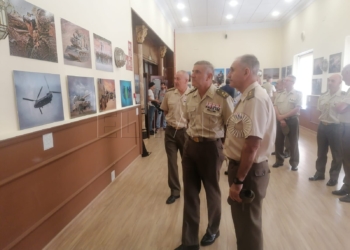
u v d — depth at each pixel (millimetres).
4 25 1419
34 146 1690
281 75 9219
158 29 6746
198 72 1675
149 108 6344
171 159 2615
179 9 7496
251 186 1285
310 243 1872
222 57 9734
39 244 1758
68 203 2131
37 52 1758
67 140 2102
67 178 2113
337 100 2771
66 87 2145
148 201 2609
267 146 1289
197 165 1767
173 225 2148
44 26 1832
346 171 2584
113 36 3262
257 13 8008
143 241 1926
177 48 9992
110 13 3158
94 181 2625
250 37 9445
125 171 3547
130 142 3840
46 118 1859
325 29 5844
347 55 5008
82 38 2416
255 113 1193
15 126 1573
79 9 2367
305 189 2869
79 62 2361
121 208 2463
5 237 1454
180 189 2727
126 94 3750
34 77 1728
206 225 2156
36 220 1727
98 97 2771
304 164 3812
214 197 1806
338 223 2143
